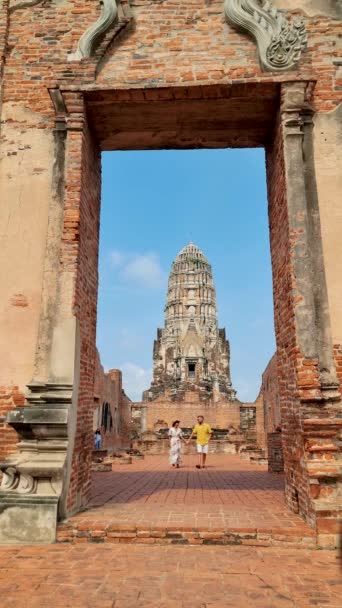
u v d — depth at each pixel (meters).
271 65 7.76
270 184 8.92
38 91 8.33
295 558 5.40
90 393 8.05
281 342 7.93
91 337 8.23
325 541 5.79
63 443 6.51
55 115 8.04
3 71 8.42
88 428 7.85
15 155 8.09
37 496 6.20
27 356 7.30
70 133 7.72
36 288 7.55
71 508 6.75
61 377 6.86
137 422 49.31
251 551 5.67
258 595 4.30
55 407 6.54
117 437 36.59
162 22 8.25
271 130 8.73
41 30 8.58
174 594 4.31
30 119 8.23
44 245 7.71
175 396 54.28
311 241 7.27
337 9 8.22
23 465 6.33
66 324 7.03
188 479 12.61
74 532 6.07
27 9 8.71
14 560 5.30
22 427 6.55
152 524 6.16
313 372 6.62
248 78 7.58
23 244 7.72
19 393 7.17
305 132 7.67
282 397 7.87
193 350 61.16
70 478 6.73
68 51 8.44
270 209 8.91
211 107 8.10
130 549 5.73
